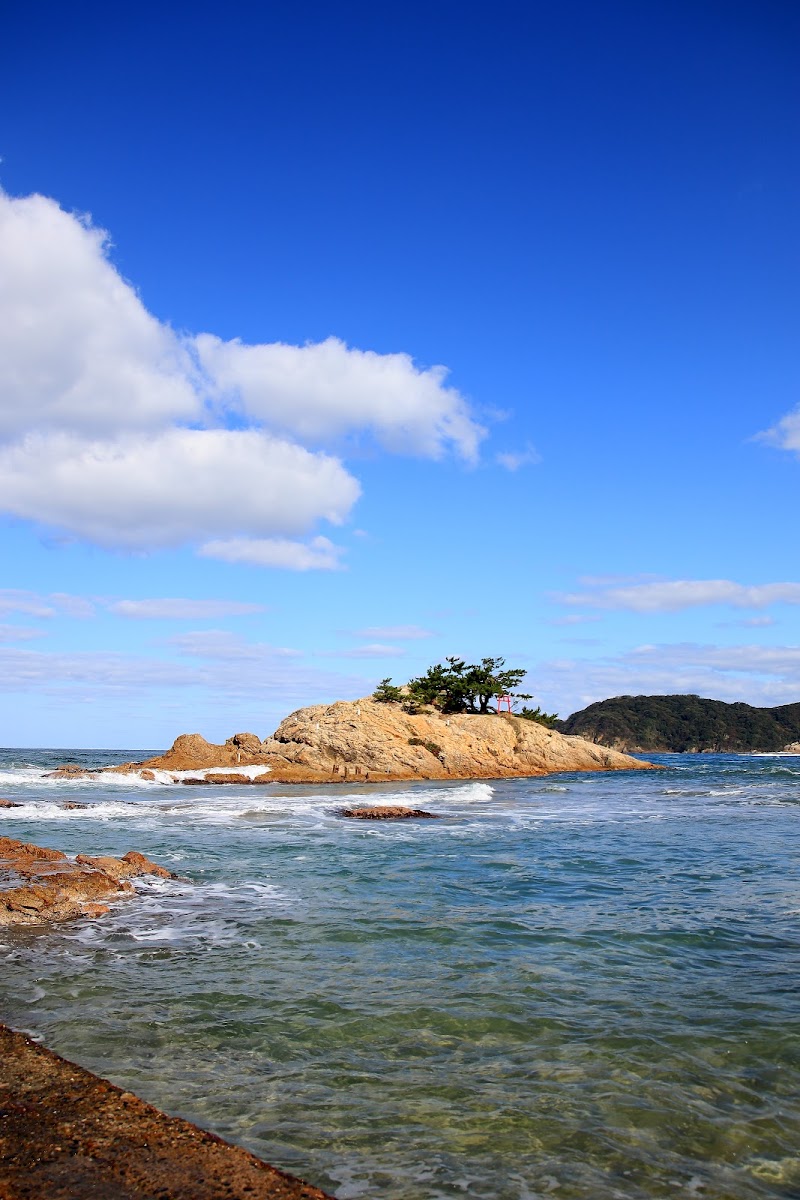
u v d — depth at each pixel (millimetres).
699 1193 6047
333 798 43344
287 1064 8164
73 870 17562
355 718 66938
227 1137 6691
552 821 32750
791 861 21844
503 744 74375
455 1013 9672
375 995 10312
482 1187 6066
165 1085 7605
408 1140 6730
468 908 15609
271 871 19625
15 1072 7305
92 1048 8445
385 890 17359
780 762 122688
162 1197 5352
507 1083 7812
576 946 12797
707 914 15172
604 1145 6719
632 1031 9133
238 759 63344
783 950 12602
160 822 30500
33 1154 5836
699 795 48500
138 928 13695
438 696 81438
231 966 11508
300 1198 5438
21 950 12258
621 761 81500
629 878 19141
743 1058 8430
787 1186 6164
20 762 90062
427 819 33250
